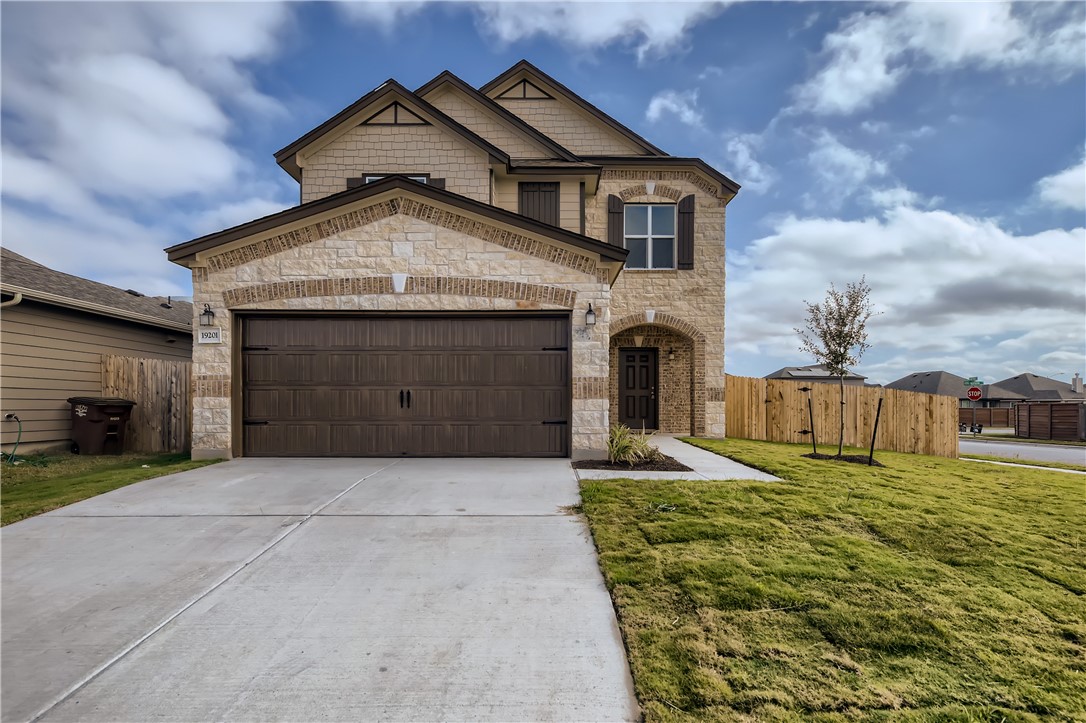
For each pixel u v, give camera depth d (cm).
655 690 258
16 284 962
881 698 253
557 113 1440
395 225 864
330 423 871
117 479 698
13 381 938
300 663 285
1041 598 367
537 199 1243
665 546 450
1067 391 4066
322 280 858
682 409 1404
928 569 412
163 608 346
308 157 1152
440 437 872
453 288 861
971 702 252
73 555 434
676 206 1359
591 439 852
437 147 1154
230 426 855
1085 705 251
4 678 270
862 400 1396
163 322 1264
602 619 333
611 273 924
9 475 769
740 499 598
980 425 3142
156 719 241
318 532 488
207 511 550
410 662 286
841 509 570
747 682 264
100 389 1087
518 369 876
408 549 447
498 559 427
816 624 322
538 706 251
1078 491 753
